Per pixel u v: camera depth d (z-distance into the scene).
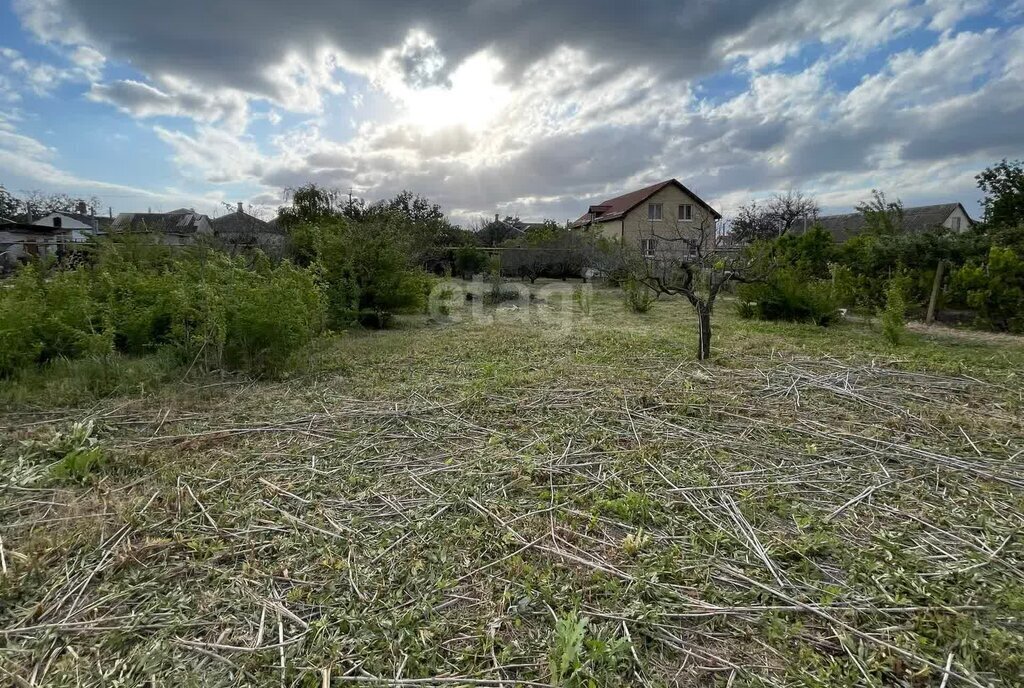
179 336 4.89
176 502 2.42
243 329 4.68
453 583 1.86
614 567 1.96
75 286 5.08
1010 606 1.72
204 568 1.94
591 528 2.25
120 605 1.74
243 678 1.45
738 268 7.11
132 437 3.24
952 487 2.59
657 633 1.62
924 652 1.53
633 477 2.75
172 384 4.34
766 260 7.71
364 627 1.64
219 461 2.90
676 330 7.89
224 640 1.59
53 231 19.25
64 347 4.70
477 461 2.94
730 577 1.91
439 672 1.47
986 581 1.86
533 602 1.76
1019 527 2.22
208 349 4.82
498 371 5.02
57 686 1.41
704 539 2.15
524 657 1.53
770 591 1.81
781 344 6.50
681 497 2.52
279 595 1.80
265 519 2.30
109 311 4.88
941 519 2.29
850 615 1.68
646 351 6.05
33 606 1.71
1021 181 11.84
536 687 1.42
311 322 5.70
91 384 4.12
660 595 1.80
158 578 1.88
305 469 2.83
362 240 8.45
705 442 3.21
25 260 11.20
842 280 9.75
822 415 3.71
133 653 1.53
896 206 16.42
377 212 13.43
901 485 2.63
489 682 1.43
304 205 17.95
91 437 3.18
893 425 3.46
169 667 1.48
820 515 2.36
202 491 2.54
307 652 1.54
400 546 2.10
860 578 1.89
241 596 1.80
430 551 2.06
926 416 3.60
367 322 8.41
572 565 1.98
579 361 5.49
